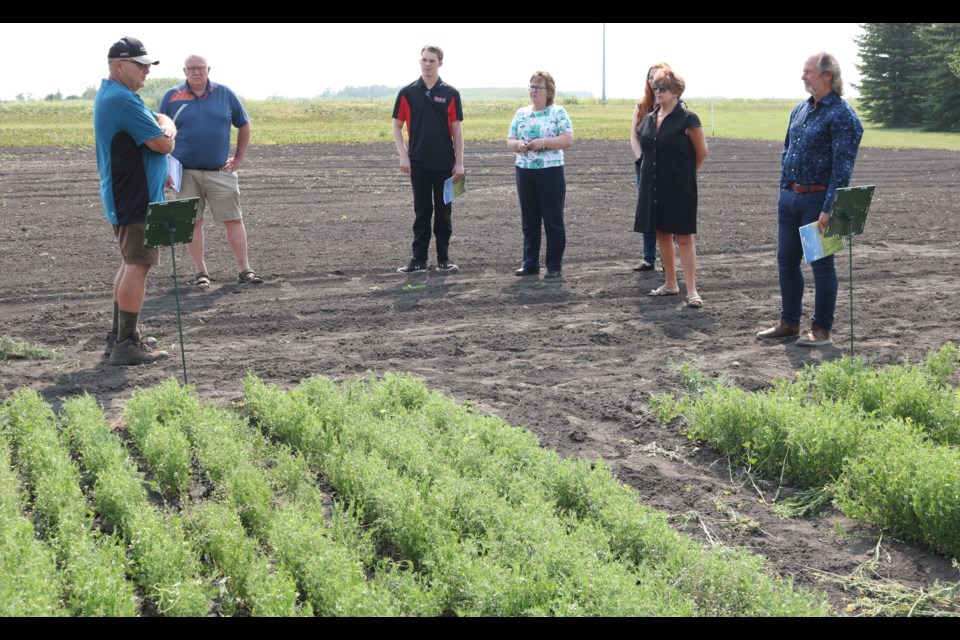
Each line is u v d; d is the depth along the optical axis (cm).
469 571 425
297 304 1008
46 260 1228
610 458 611
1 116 4588
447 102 1109
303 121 4906
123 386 742
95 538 491
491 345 863
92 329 902
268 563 471
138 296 777
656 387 744
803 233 752
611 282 1118
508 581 421
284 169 2448
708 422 627
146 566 437
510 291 1073
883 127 5575
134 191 746
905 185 2197
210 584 448
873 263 1223
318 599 429
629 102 7788
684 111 945
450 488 503
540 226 1144
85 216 1611
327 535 480
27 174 2244
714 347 851
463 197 1947
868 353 820
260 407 655
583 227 1547
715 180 2289
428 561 445
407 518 476
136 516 466
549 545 438
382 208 1755
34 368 788
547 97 1090
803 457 570
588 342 873
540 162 1098
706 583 428
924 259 1245
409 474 542
